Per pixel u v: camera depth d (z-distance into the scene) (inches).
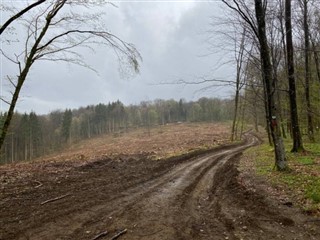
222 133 2049.7
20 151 2536.9
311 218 297.1
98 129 4094.5
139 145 1471.5
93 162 798.5
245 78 935.0
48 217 324.2
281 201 354.3
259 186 436.8
